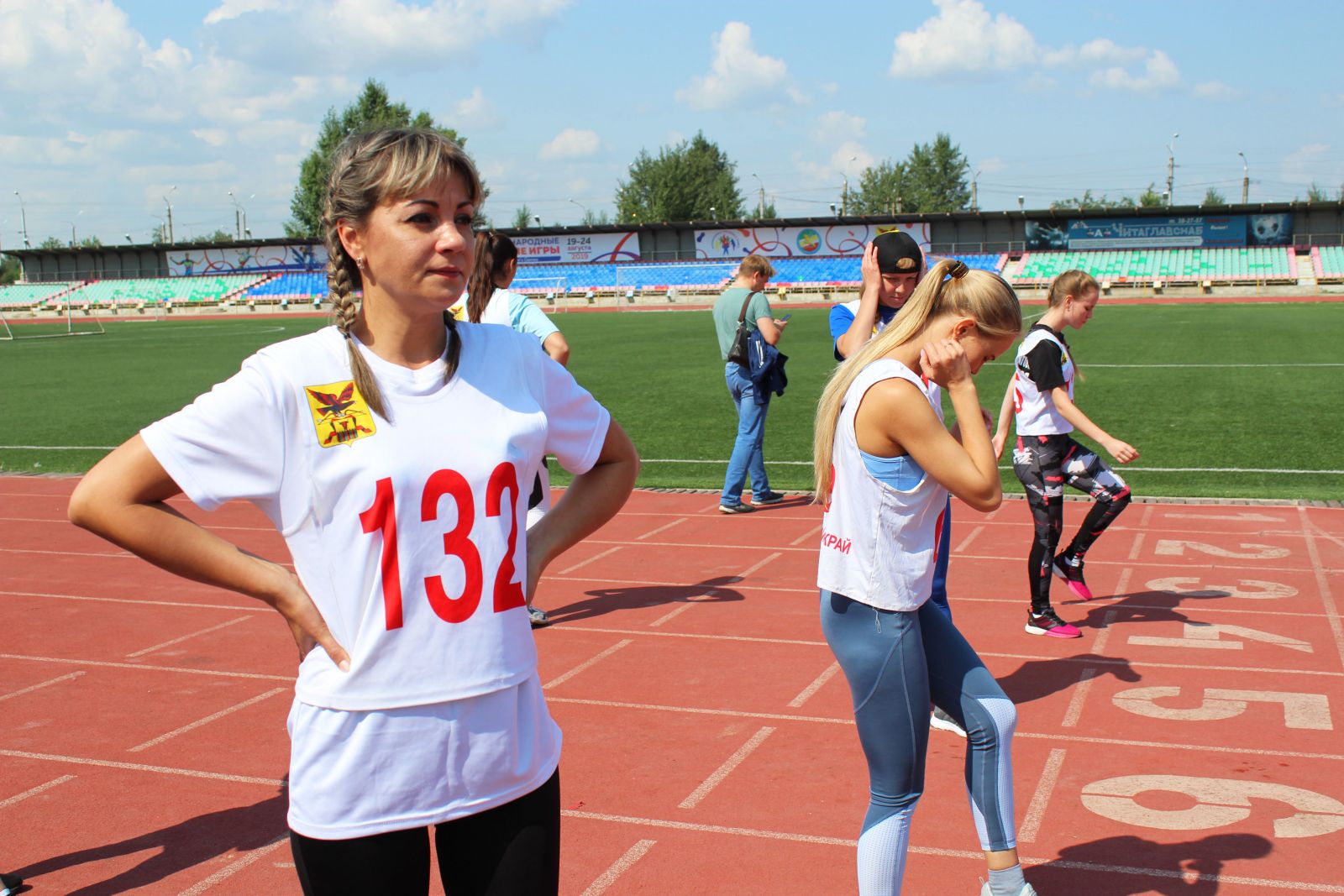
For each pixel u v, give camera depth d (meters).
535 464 2.06
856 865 3.54
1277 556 7.44
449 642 1.92
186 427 1.82
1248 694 4.96
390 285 1.90
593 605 6.68
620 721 4.82
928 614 3.11
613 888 3.42
